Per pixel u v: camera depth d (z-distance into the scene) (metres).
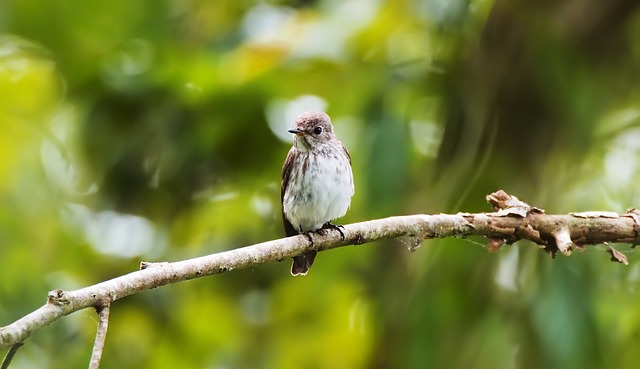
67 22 14.68
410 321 11.23
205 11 14.60
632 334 12.77
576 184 14.34
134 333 13.60
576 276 10.96
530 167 12.70
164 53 13.45
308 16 12.82
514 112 12.60
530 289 11.29
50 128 15.12
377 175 11.52
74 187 14.71
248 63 12.48
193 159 13.26
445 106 12.69
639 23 13.49
